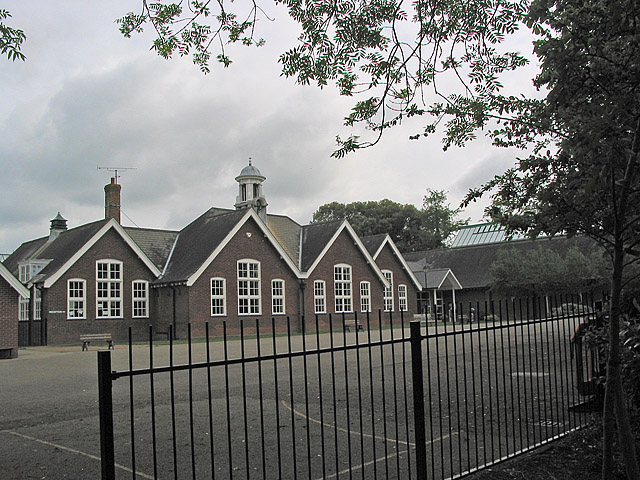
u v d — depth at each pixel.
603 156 3.90
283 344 22.83
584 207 4.43
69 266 29.45
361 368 13.92
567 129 4.90
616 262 4.27
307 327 35.53
